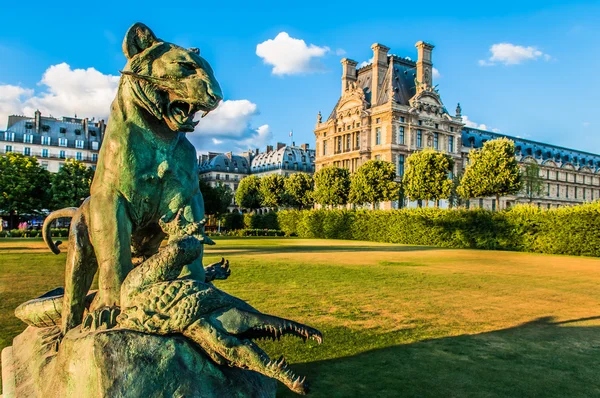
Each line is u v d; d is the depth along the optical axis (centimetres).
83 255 305
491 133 9831
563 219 2811
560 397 467
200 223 249
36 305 354
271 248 2922
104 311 244
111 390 209
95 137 8944
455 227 3500
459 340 686
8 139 8181
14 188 4900
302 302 981
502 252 2894
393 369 552
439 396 467
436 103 7931
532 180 7362
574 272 1658
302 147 12438
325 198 6278
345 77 8519
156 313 226
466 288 1211
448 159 5062
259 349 222
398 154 7450
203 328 222
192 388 224
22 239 3756
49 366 289
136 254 340
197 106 276
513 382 508
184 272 287
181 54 273
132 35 280
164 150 301
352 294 1088
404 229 3925
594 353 621
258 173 12175
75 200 5272
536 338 700
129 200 292
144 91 280
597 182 11162
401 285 1248
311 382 507
